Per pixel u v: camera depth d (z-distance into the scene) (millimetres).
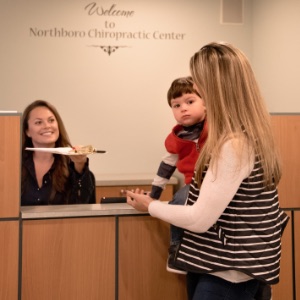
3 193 2094
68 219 2176
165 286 2283
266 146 1714
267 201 1744
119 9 4777
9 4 4594
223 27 4930
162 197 4371
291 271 2434
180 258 1812
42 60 4676
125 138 4848
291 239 2426
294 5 4168
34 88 4672
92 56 4758
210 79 1720
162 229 2270
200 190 1697
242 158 1648
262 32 4645
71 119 4758
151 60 4848
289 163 2402
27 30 4637
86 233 2197
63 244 2174
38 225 2145
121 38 4793
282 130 2389
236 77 1706
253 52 4891
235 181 1645
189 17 4887
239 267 1692
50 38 4680
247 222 1709
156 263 2271
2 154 2084
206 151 1704
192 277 1984
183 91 2418
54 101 4715
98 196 4320
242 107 1700
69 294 2188
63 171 2748
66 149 2246
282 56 4309
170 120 4898
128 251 2244
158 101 4879
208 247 1743
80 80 4750
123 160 4855
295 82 4160
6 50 4605
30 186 2727
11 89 4633
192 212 1697
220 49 1747
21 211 2150
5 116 2078
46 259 2158
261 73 4676
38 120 2777
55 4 4676
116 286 2238
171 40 4867
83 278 2201
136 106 4852
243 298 1772
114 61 4797
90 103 4777
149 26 4832
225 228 1720
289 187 2408
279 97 4355
